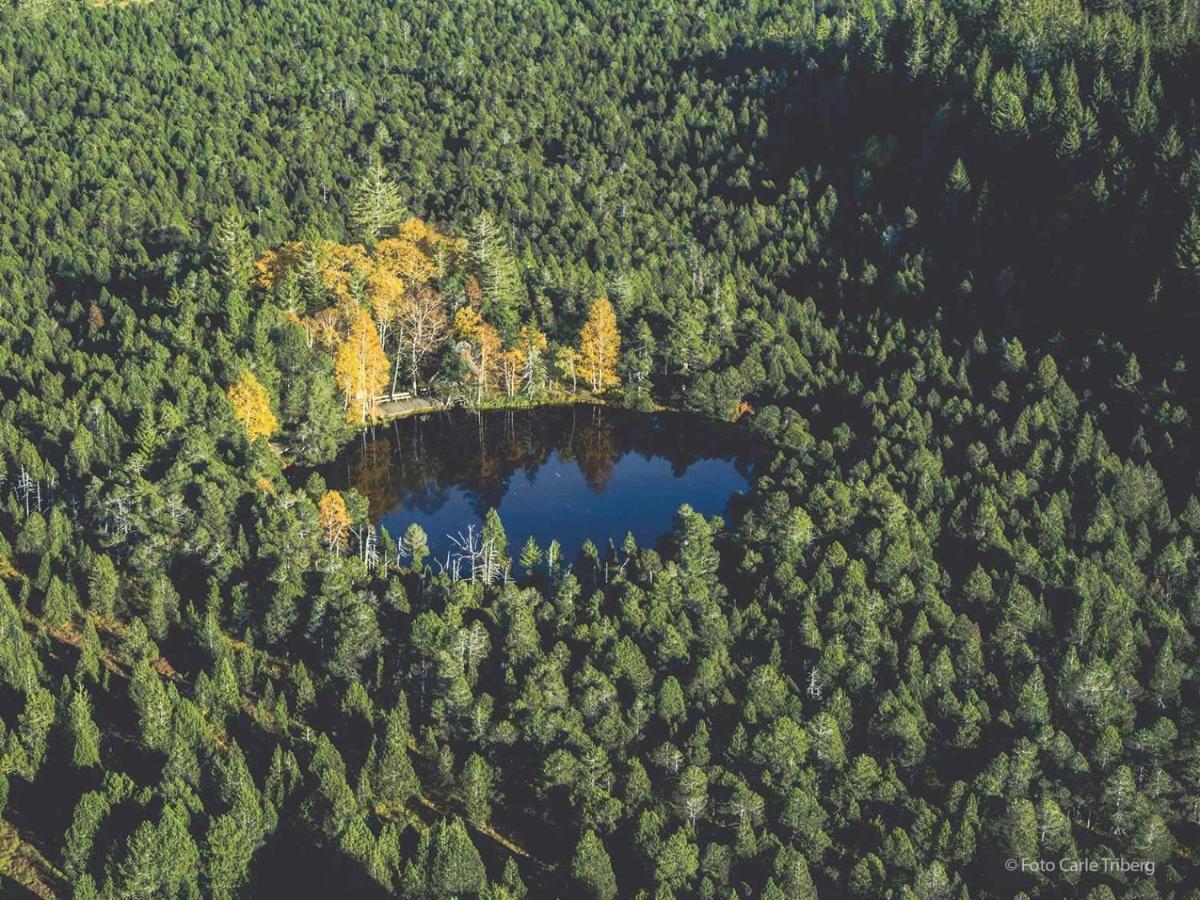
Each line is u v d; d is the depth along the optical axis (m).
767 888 87.75
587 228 199.62
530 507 152.12
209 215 199.25
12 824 95.94
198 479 129.00
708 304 182.62
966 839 95.06
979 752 104.06
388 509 151.00
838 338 175.25
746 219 195.50
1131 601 116.31
